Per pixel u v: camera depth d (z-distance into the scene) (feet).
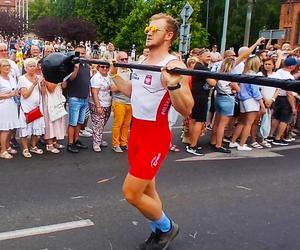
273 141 26.40
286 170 19.95
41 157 20.43
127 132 22.67
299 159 22.30
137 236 12.10
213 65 27.45
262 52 27.27
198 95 21.80
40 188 15.93
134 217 13.39
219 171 19.30
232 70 22.06
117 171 18.56
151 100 9.61
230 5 163.02
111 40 157.17
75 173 18.04
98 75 21.57
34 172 17.97
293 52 33.01
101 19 158.40
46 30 173.17
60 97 21.30
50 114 20.97
